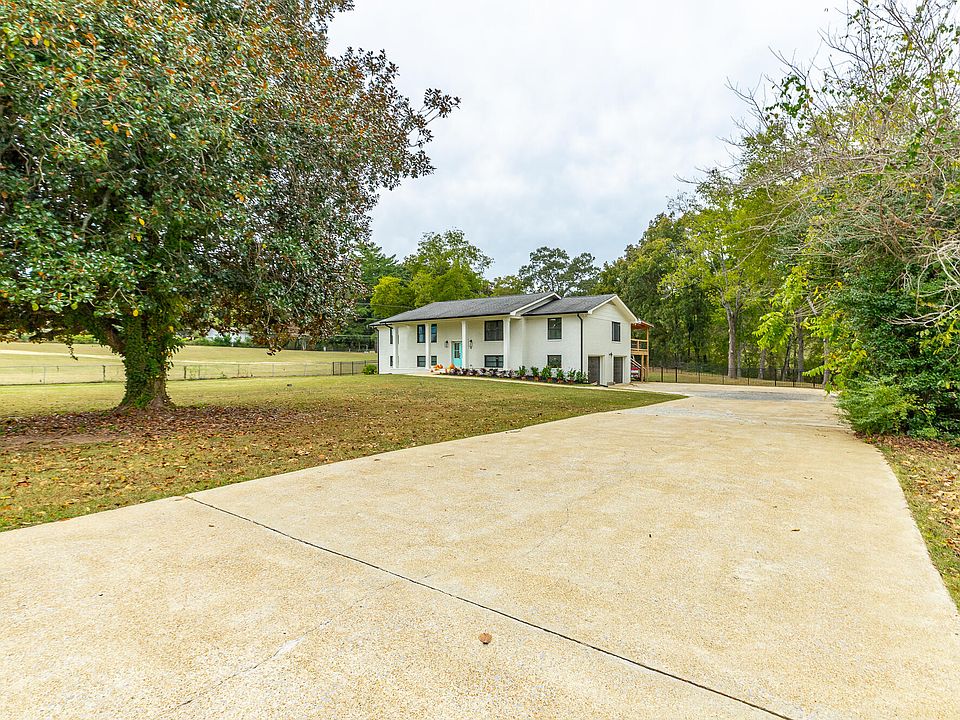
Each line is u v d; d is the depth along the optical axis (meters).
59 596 2.81
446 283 44.00
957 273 6.57
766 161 8.12
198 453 6.98
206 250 10.07
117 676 2.10
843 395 9.13
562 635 2.43
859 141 7.46
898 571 3.16
